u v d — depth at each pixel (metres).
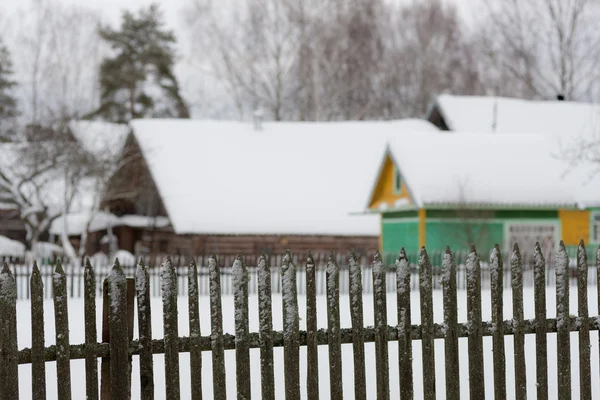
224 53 76.94
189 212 52.31
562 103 68.44
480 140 46.97
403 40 91.75
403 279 8.64
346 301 22.38
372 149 61.66
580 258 9.49
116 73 84.50
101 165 49.62
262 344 8.02
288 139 61.78
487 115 67.38
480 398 8.88
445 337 8.77
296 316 8.15
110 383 7.56
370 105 79.44
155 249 56.19
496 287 9.05
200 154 57.88
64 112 52.91
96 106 80.81
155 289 28.50
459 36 94.19
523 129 65.31
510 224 44.09
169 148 57.69
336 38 76.69
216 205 53.34
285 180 57.31
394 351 14.38
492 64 92.56
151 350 7.68
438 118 71.00
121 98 86.19
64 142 49.38
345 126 64.31
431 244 42.81
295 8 75.06
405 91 89.75
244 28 76.88
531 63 86.25
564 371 9.34
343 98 82.75
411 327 8.66
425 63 89.75
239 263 7.97
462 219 42.06
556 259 9.44
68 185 50.91
